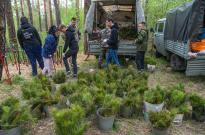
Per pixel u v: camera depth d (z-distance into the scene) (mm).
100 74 3732
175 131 2457
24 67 6223
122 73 3693
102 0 6109
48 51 4199
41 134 2338
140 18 5906
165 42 6922
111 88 2959
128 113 2760
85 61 7418
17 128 2146
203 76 5094
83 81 3389
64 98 3152
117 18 8797
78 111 2107
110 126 2412
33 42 4844
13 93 3783
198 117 2703
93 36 7035
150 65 5723
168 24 6477
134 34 7027
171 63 6113
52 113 1996
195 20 4273
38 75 3643
